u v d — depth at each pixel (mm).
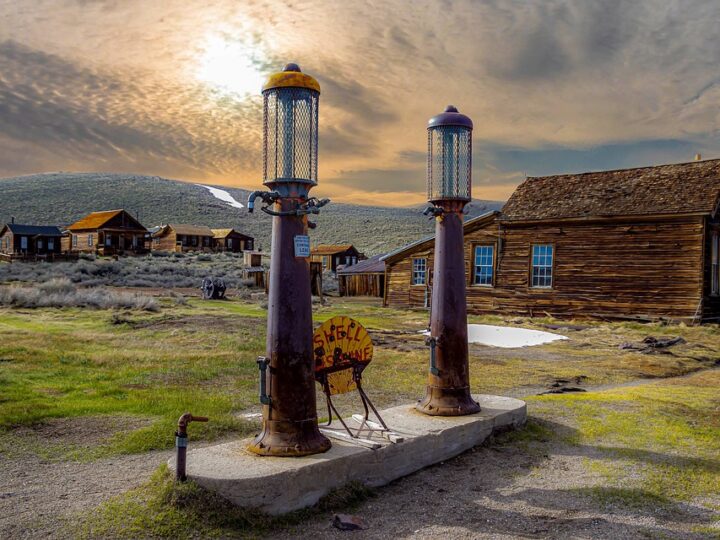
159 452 6695
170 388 10023
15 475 5879
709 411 8594
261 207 5559
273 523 4742
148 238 93750
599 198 23156
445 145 7398
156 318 20297
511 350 16047
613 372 12641
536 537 4656
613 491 5590
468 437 6730
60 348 13812
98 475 5875
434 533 4695
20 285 33781
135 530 4438
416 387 10562
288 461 5172
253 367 11984
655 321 21016
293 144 5562
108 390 9648
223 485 4742
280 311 5434
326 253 67875
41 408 8359
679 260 20797
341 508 5141
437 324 7234
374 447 5656
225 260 73938
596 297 22422
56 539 4348
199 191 194375
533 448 6852
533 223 23922
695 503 5387
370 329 20156
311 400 5508
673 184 22141
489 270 25500
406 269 29891
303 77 5520
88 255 64938
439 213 7320
